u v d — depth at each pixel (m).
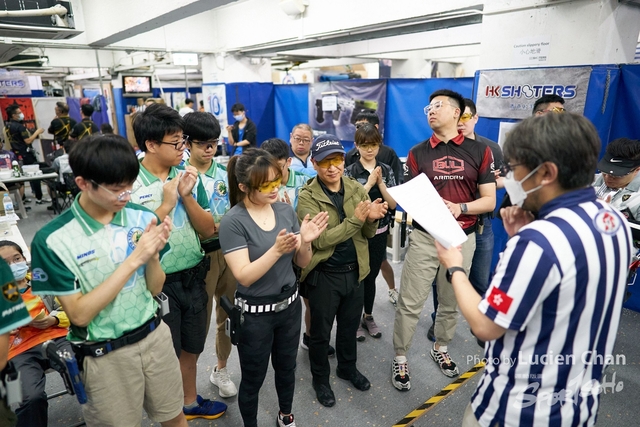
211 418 2.03
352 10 5.04
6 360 1.06
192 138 1.95
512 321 0.92
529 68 3.05
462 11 3.93
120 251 1.30
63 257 1.18
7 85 9.12
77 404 2.15
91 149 1.11
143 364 1.37
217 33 7.41
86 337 1.26
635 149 2.01
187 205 1.74
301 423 2.01
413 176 2.24
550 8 2.90
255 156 1.54
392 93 5.57
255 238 1.60
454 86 4.89
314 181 1.99
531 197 0.98
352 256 1.97
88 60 9.45
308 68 10.50
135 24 4.61
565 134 0.88
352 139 6.34
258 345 1.67
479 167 2.10
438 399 2.15
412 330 2.22
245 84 7.36
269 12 6.24
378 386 2.27
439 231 1.29
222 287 2.17
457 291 1.08
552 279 0.88
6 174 5.24
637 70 2.79
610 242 0.91
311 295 1.98
